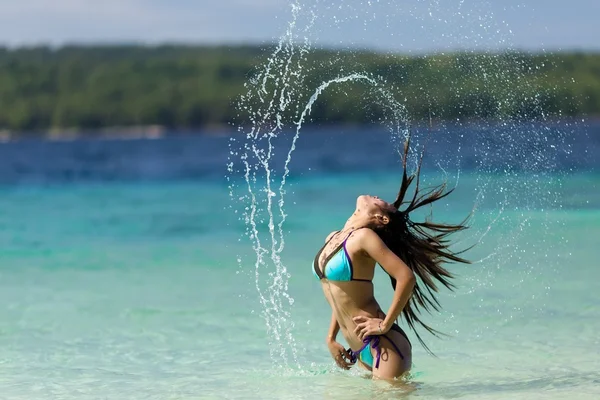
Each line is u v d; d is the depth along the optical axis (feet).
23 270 45.09
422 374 23.80
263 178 123.95
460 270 41.09
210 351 27.25
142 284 40.37
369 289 22.89
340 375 23.79
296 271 43.45
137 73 466.70
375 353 22.54
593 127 216.95
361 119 358.43
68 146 318.24
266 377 23.70
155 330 30.48
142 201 89.51
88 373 24.54
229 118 458.50
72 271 44.55
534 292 35.78
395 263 21.80
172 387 22.81
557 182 62.34
